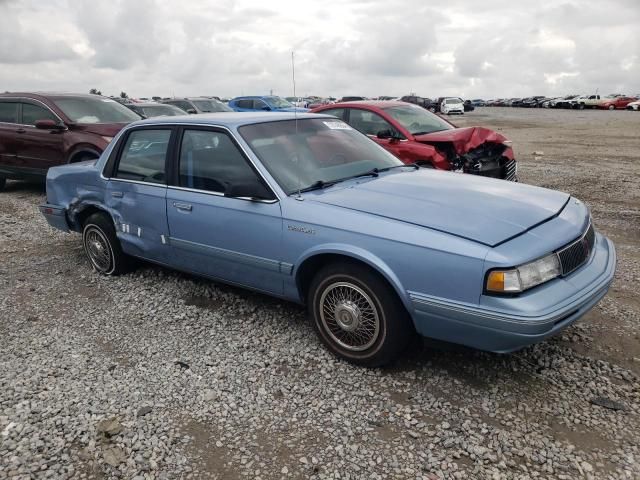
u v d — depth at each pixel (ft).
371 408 10.12
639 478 8.21
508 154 25.98
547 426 9.46
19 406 10.43
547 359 11.53
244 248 12.78
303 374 11.34
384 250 10.36
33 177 31.01
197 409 10.25
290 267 11.93
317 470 8.59
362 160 14.35
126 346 12.81
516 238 9.85
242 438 9.41
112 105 32.37
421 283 10.00
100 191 16.57
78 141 28.43
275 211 12.00
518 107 224.94
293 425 9.71
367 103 27.68
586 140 61.21
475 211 10.75
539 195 12.25
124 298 15.69
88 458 9.00
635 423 9.48
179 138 14.43
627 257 18.11
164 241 14.84
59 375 11.56
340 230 10.94
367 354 11.21
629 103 162.09
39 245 21.56
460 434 9.31
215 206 13.19
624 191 29.48
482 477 8.34
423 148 23.88
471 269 9.45
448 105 150.20
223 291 15.80
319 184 12.56
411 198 11.58
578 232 10.82
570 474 8.34
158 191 14.67
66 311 14.96
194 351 12.45
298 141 13.84
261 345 12.59
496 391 10.48
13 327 14.01
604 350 11.87
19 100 31.09
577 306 9.67
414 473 8.46
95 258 17.85
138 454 9.07
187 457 8.98
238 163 12.95
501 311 9.24
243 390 10.82
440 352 11.96
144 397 10.67
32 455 9.09
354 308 11.12
